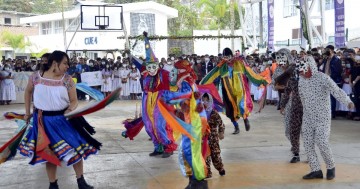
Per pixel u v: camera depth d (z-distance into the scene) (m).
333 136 10.77
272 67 14.84
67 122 5.72
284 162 8.08
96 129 12.42
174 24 55.62
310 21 21.81
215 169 7.59
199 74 20.59
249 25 40.00
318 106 6.69
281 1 34.78
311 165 6.91
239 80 10.45
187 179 6.98
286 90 7.93
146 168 7.74
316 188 6.39
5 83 20.52
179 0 61.09
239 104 10.55
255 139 10.51
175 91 6.27
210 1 42.72
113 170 7.62
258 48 30.30
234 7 39.75
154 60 7.97
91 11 25.45
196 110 6.02
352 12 27.88
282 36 34.75
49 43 46.44
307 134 6.86
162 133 7.88
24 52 49.22
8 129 12.73
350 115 14.06
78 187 6.17
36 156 5.60
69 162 5.62
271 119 14.31
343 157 8.42
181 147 6.04
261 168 7.64
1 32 50.84
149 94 8.09
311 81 6.68
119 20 25.77
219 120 6.91
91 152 5.86
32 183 6.87
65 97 5.73
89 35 37.97
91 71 22.70
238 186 6.54
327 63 13.77
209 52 38.88
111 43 37.78
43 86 5.67
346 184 6.59
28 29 54.22
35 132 5.66
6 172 7.59
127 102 21.39
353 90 13.59
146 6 38.28
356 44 19.20
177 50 38.53
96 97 6.40
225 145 9.79
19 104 20.91
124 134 8.43
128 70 22.83
